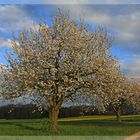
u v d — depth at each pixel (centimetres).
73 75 3894
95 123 6531
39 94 4016
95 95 3966
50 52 3941
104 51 4228
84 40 4175
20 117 10606
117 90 4122
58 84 3891
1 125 5062
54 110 4059
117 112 7706
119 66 4316
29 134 3634
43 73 3941
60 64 3950
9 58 4191
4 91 4156
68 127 4606
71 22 4300
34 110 4359
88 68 3934
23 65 4106
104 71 3991
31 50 4125
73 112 11200
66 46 4012
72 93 4041
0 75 4188
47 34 4203
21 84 3972
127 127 4900
